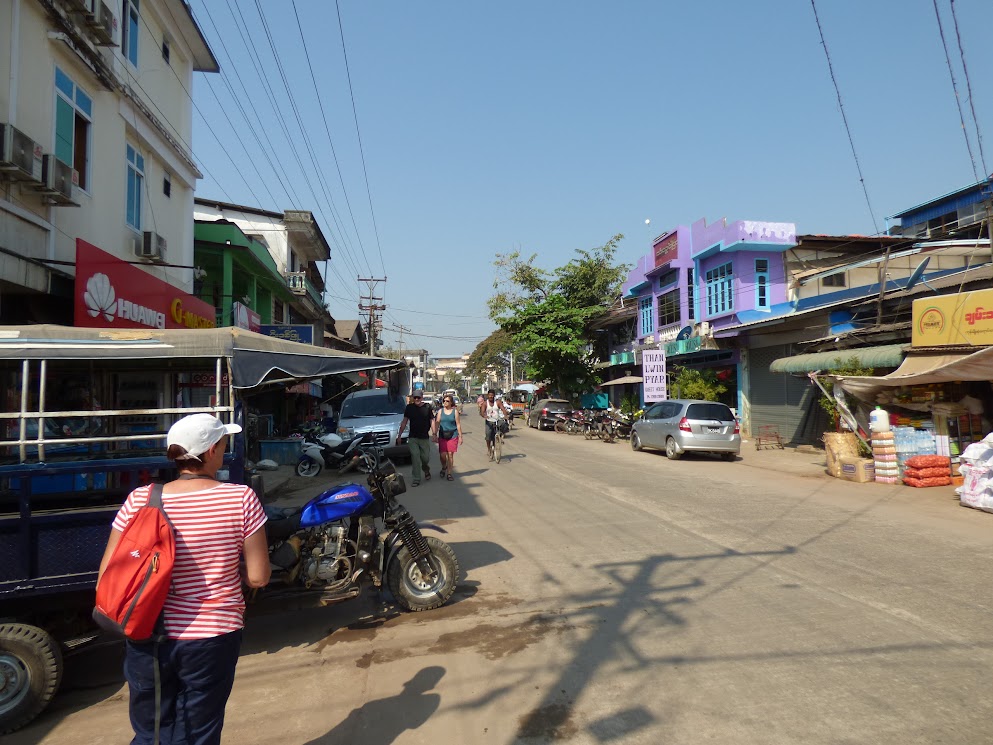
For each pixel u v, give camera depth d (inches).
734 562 244.2
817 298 749.9
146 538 93.0
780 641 169.5
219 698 99.5
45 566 155.1
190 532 97.1
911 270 752.3
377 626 194.5
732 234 811.4
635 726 130.5
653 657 162.6
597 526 313.0
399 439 515.8
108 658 185.9
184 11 540.4
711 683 147.5
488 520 333.4
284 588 193.3
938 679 145.8
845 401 511.8
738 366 848.3
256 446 333.7
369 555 196.7
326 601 192.4
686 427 600.1
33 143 326.6
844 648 163.8
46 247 362.0
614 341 1343.5
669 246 1010.7
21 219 336.8
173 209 563.8
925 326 462.3
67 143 387.5
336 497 194.1
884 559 245.0
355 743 129.7
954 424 432.5
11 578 153.2
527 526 317.1
